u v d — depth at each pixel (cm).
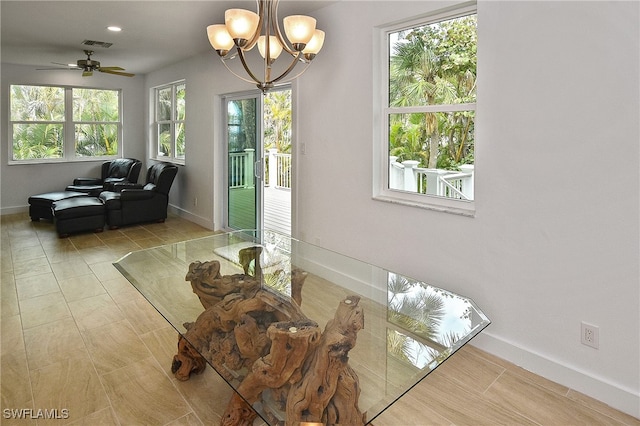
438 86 288
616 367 204
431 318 200
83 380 226
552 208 222
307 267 274
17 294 346
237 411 187
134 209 598
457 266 273
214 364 165
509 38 235
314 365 148
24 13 388
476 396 215
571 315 219
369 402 139
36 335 276
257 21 227
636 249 194
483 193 254
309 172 393
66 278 384
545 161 223
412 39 301
